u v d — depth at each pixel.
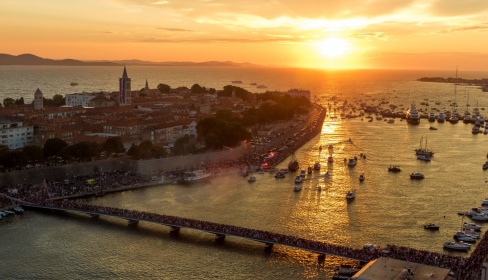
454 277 195.75
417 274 177.88
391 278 175.25
